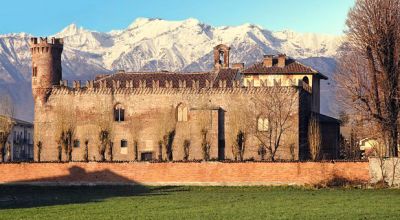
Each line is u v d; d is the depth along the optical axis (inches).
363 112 5004.9
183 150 6294.3
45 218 2878.9
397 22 4970.5
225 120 6250.0
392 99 4899.1
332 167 4407.0
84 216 2923.2
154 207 3262.8
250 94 6190.9
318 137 5821.9
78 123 6437.0
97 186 4685.0
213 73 6712.6
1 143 5733.3
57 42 6555.1
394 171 4306.1
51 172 4766.2
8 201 3828.7
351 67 5083.7
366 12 5049.2
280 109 6107.3
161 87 6358.3
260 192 4156.0
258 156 6107.3
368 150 6604.3
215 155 6215.6
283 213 2908.5
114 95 6417.3
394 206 3164.4
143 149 6363.2
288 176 4458.7
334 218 2723.9
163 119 6328.7
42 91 6491.1
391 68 4928.6
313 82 6692.9
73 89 6471.5
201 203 3447.3
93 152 6402.6
